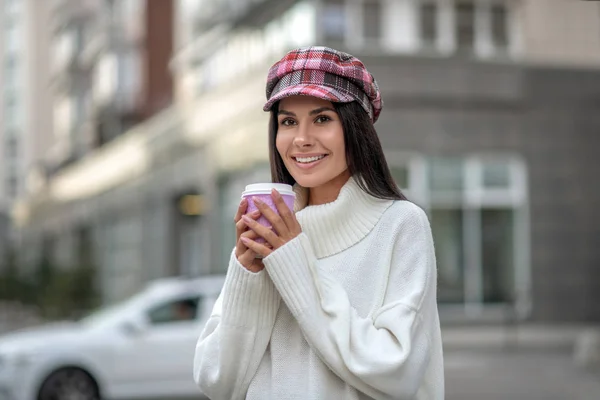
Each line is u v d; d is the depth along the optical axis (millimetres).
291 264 2359
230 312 2441
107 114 32656
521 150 21750
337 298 2365
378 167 2541
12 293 26734
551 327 21234
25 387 10016
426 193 21297
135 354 10320
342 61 2520
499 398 10844
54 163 43750
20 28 53062
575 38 22344
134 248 28875
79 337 10258
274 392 2428
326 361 2344
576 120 22062
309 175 2514
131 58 32281
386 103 21062
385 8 21391
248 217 2396
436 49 21609
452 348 17672
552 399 10734
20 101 52844
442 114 21328
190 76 27422
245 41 23375
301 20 21062
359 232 2498
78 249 34188
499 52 22031
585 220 21969
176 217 26109
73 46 38500
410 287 2447
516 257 21703
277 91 2541
